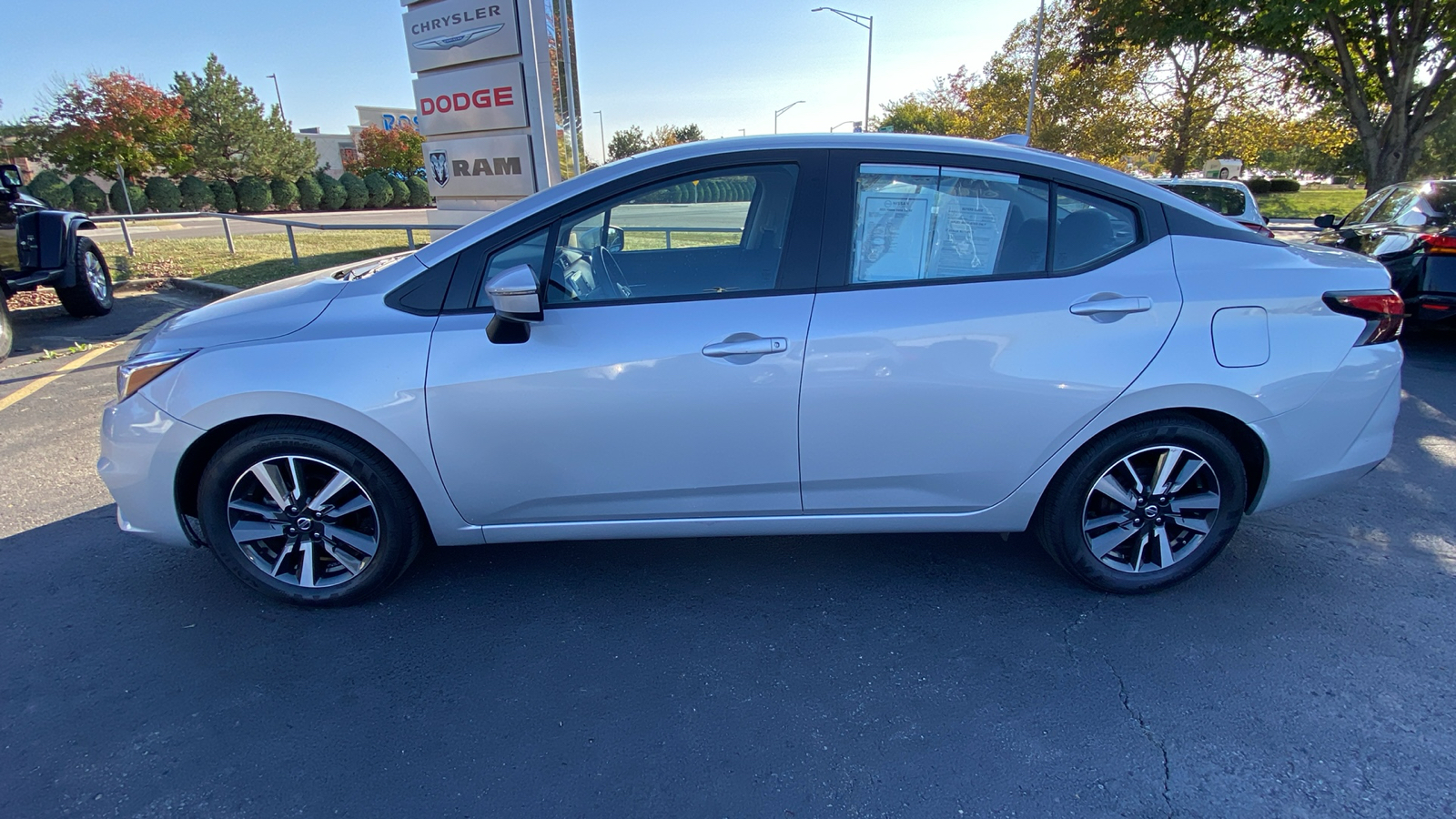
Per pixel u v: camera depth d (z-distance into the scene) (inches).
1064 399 104.4
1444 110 584.4
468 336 103.2
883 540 135.8
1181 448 109.6
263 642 107.6
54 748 88.2
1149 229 107.8
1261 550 131.0
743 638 108.7
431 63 379.9
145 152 1099.3
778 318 102.7
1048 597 117.8
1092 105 1091.3
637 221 127.6
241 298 118.8
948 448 106.7
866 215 105.8
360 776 84.5
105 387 232.5
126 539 136.3
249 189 1286.9
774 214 110.8
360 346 103.0
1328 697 95.5
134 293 398.9
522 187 378.3
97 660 103.7
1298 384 105.8
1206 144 1069.1
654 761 86.6
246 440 105.8
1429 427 191.0
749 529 112.7
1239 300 104.7
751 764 86.0
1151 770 84.6
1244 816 78.7
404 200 1566.2
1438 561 127.1
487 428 104.3
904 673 100.9
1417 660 102.3
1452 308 245.0
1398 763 85.1
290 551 112.7
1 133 1075.9
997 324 102.7
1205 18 601.6
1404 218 277.9
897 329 102.2
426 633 109.8
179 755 87.3
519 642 107.8
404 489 110.6
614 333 102.2
